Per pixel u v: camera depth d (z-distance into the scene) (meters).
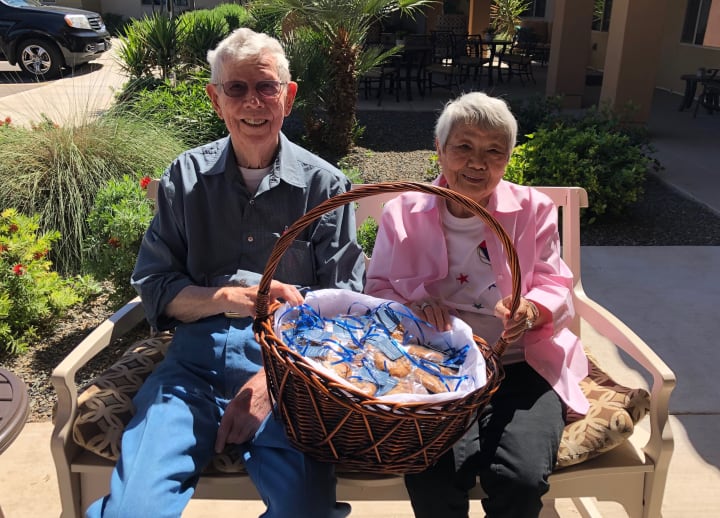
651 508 1.78
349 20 6.79
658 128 8.97
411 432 1.42
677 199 5.92
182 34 8.56
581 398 1.90
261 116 1.97
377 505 2.33
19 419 1.56
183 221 2.04
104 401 1.84
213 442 1.75
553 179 5.19
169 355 1.96
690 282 4.21
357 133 7.55
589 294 4.02
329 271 2.07
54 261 4.00
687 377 3.10
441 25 14.52
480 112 1.92
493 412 1.81
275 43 2.04
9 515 2.19
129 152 4.52
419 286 2.03
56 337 3.32
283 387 1.48
